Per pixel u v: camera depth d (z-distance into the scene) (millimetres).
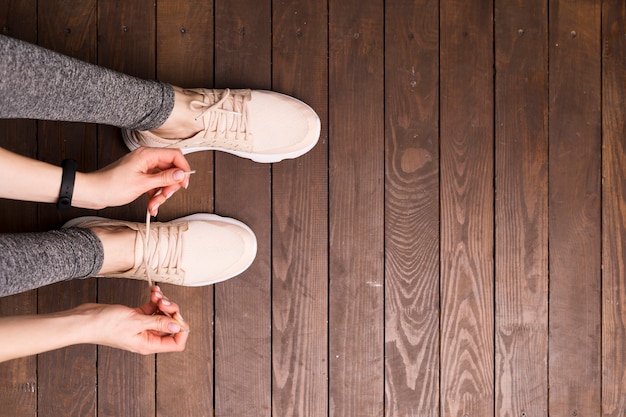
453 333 1244
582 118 1248
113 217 1220
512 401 1249
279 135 1177
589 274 1244
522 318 1249
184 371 1228
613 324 1246
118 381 1223
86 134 1209
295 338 1235
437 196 1241
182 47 1220
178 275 1160
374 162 1235
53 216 1203
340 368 1238
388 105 1235
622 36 1249
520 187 1247
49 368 1218
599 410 1246
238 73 1225
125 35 1212
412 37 1236
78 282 1212
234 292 1230
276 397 1234
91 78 908
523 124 1245
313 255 1234
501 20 1240
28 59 828
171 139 1128
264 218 1229
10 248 877
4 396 1214
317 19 1228
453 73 1240
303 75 1229
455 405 1246
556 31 1244
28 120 1201
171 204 1223
